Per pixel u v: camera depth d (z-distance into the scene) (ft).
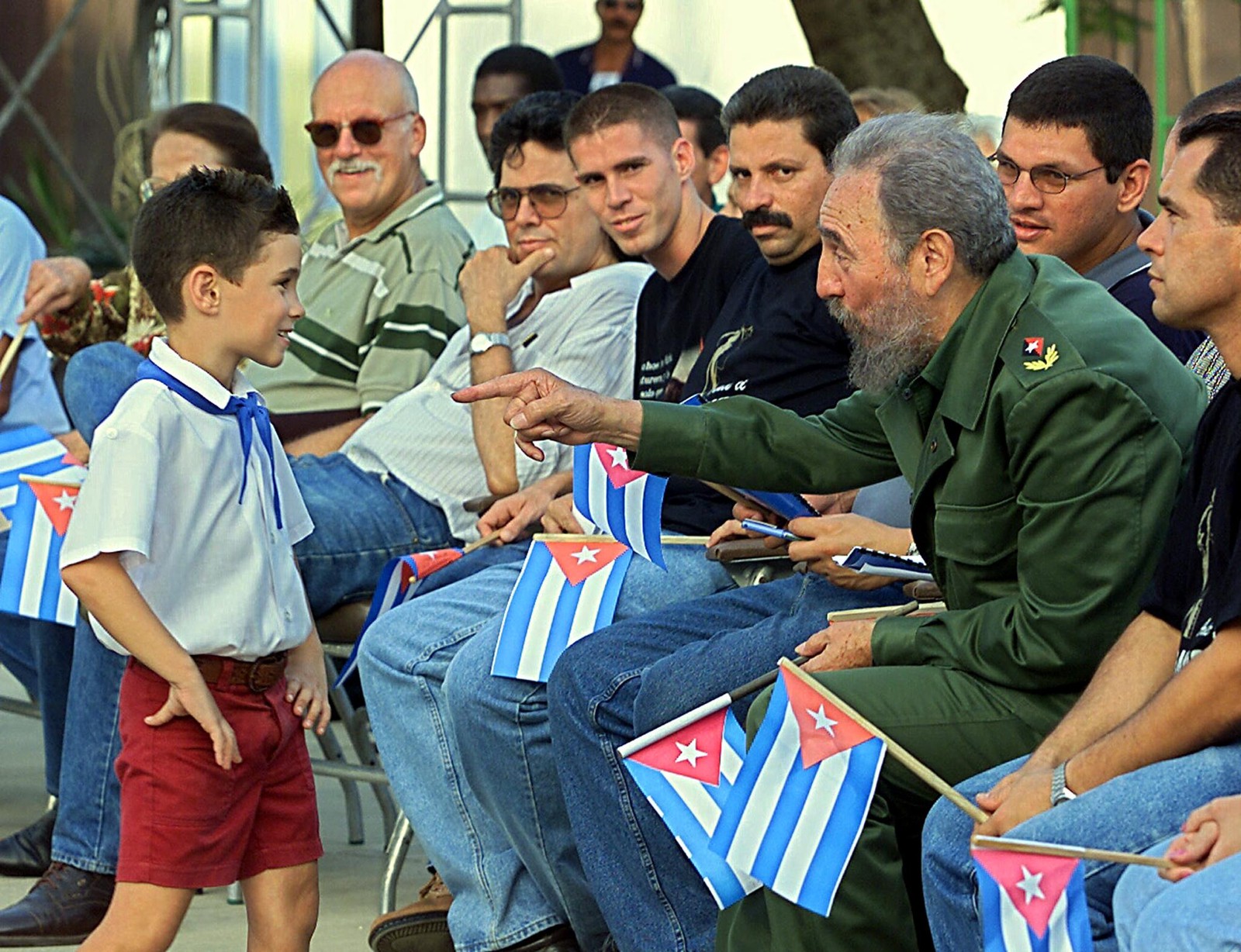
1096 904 13.48
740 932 15.61
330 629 22.76
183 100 40.14
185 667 15.89
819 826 14.80
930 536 15.93
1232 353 14.15
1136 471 14.56
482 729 18.43
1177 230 14.08
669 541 19.45
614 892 17.25
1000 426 15.05
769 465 17.58
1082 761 13.83
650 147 21.21
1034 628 14.71
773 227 19.65
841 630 16.03
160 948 16.31
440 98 39.34
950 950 14.05
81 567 15.80
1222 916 12.01
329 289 25.30
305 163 40.27
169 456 16.17
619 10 38.58
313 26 40.22
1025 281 15.43
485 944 18.93
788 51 40.22
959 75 37.40
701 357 20.30
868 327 15.78
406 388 24.57
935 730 15.03
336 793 27.81
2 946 20.11
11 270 27.25
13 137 46.78
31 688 25.11
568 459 22.63
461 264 25.18
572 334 22.58
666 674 17.03
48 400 27.71
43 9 46.93
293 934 17.04
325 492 22.90
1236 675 13.33
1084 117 18.60
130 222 45.65
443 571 21.39
